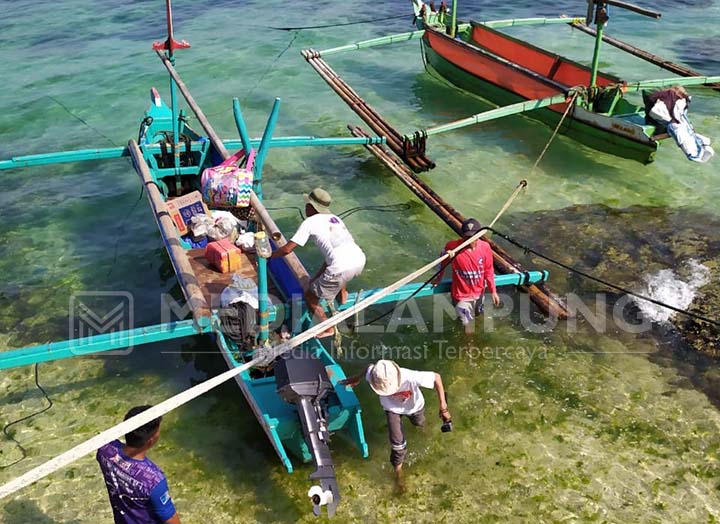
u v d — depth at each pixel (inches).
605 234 401.1
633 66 702.5
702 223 411.2
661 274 360.8
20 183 480.1
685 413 270.1
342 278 259.1
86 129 577.0
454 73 637.3
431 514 228.1
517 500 233.1
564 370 294.7
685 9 906.1
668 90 456.1
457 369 297.3
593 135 500.1
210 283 312.8
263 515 228.5
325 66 591.5
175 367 299.9
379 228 413.7
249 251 339.3
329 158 514.0
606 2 472.4
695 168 485.4
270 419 231.1
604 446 255.3
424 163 457.7
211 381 189.8
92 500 234.4
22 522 226.4
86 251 396.5
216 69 711.1
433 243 398.0
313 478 208.7
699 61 709.3
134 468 174.6
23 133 569.6
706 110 582.6
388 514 228.1
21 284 364.5
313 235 255.4
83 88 662.5
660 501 232.2
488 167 493.0
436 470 245.4
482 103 617.0
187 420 268.8
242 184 299.4
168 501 179.3
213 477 243.4
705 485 238.2
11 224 426.0
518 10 909.2
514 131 551.5
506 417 269.9
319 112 606.9
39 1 963.3
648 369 294.5
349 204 444.1
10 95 645.9
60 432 264.2
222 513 229.3
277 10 918.4
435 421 268.5
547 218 421.7
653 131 463.2
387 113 600.1
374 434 262.7
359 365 300.8
